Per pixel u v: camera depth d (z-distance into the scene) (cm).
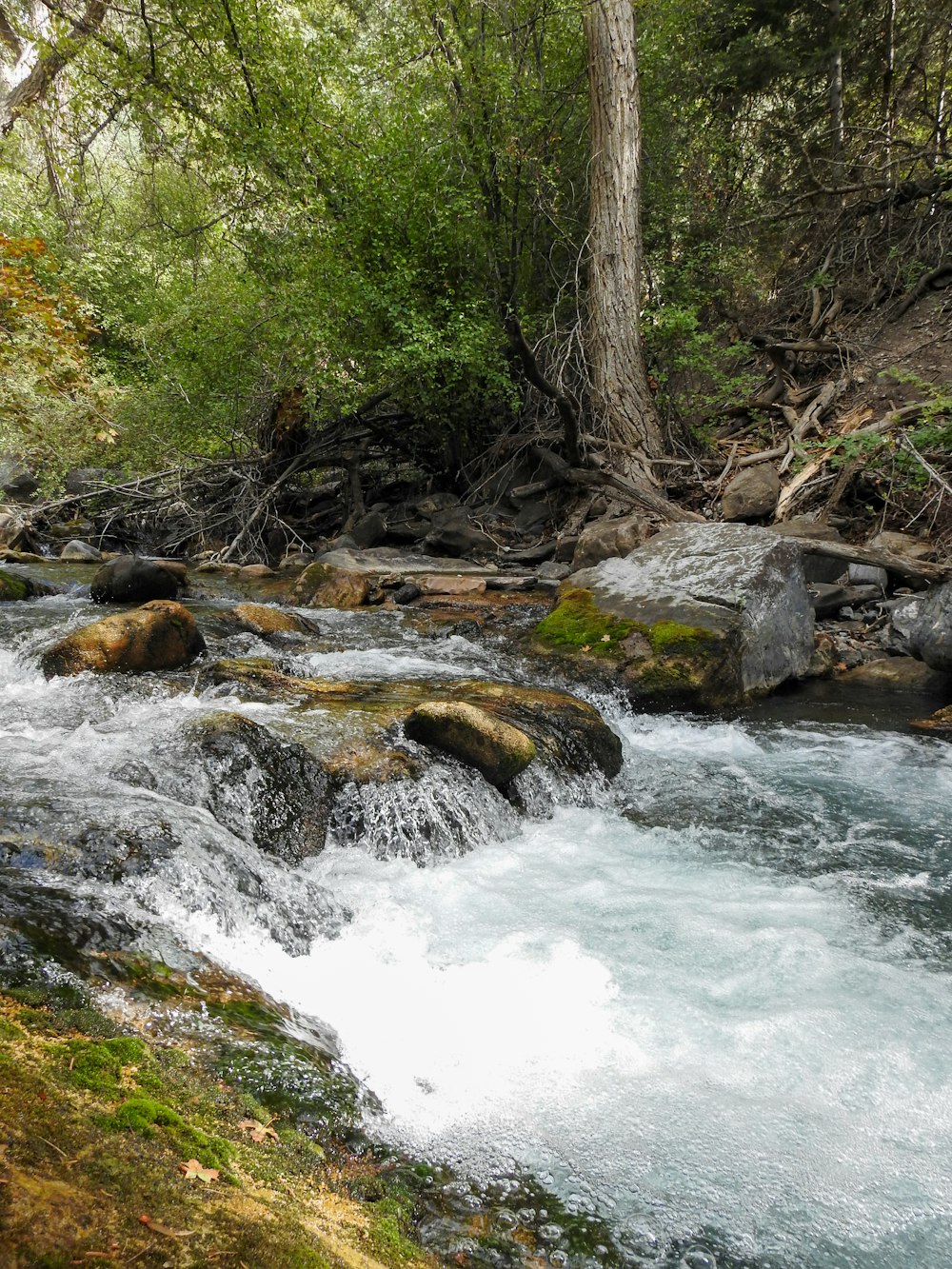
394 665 733
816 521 980
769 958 352
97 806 365
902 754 606
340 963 332
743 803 536
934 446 977
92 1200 154
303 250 1256
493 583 1030
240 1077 228
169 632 646
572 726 580
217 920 321
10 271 793
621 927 377
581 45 1352
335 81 1312
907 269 1316
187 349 1341
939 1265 209
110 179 1916
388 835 448
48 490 1315
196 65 1311
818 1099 266
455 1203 213
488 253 1263
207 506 1420
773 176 1565
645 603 756
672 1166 235
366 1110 237
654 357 1327
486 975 330
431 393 1266
